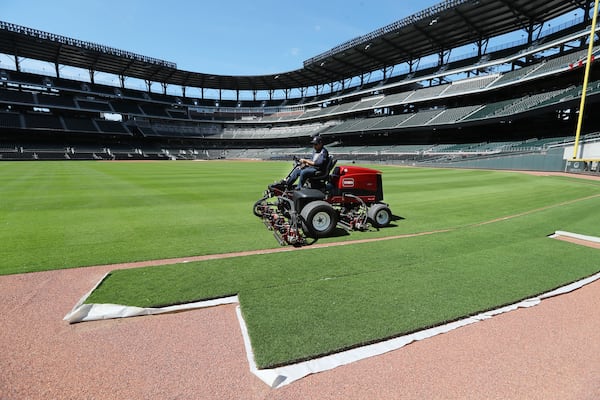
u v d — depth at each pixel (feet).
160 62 166.71
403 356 8.02
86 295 10.64
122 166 98.32
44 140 153.07
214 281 11.94
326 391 6.82
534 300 11.00
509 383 7.18
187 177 61.41
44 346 8.27
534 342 8.72
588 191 39.83
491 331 9.19
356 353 8.02
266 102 227.40
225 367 7.54
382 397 6.68
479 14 103.60
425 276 12.61
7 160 128.67
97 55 150.10
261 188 43.83
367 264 13.96
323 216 18.92
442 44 130.21
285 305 10.13
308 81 197.06
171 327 9.20
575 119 98.17
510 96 119.85
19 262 14.30
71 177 57.11
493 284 11.98
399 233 20.42
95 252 15.88
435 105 145.79
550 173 70.95
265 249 16.83
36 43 135.13
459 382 7.17
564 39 92.94
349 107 176.45
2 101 142.82
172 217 24.57
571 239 18.74
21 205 28.73
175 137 195.21
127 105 185.68
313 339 8.41
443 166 102.58
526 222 22.22
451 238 18.22
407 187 46.34
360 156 145.18
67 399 6.51
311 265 13.78
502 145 100.32
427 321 9.37
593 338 8.96
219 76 185.16
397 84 149.48
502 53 116.98
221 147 209.56
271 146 212.64
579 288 12.10
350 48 136.05
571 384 7.19
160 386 6.91
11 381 6.98
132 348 8.23
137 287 11.33
